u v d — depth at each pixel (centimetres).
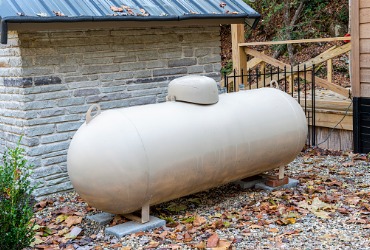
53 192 508
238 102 453
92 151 364
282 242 358
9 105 509
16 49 478
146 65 570
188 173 399
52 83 498
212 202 467
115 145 363
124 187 365
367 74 609
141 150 369
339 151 658
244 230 387
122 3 520
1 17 425
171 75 594
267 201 461
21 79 479
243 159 438
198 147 403
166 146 383
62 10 464
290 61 1257
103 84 536
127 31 549
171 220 412
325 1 1373
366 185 495
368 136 621
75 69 512
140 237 381
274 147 461
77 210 455
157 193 389
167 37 585
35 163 493
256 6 1495
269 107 467
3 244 327
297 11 1345
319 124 689
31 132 488
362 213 412
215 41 634
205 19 550
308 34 1341
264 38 1453
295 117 480
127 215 413
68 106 512
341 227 385
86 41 518
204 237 375
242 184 507
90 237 389
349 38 642
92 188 366
